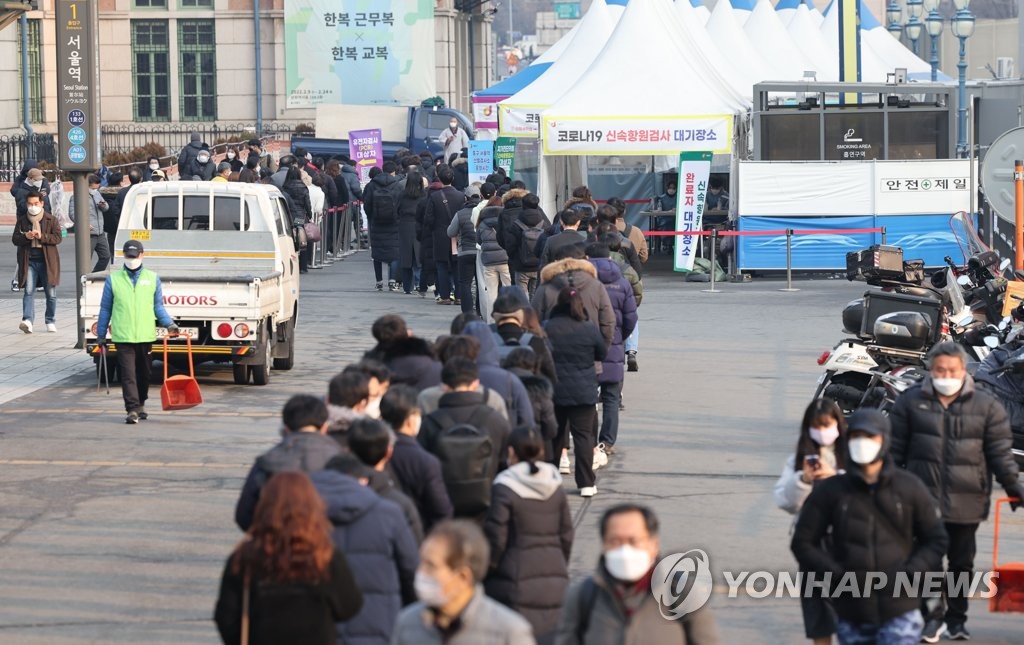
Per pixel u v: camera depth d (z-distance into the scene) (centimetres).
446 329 4591
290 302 3922
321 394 3516
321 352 4206
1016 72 12106
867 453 1420
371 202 5650
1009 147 3659
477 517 1650
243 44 11969
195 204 3900
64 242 7844
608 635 1169
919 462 1736
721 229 6247
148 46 11981
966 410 1727
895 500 1438
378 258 5684
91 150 4159
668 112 5947
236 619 1227
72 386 3622
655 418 3195
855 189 5925
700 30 7119
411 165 6625
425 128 9931
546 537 1501
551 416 2097
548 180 6144
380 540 1335
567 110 6003
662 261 6956
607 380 2786
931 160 5944
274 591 1213
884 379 2620
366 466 1446
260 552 1209
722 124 5916
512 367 2106
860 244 5947
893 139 6150
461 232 4756
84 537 2242
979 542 2219
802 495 1561
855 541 1441
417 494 1575
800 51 8312
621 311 2806
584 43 6950
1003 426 1730
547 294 2688
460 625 1084
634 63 6156
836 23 9275
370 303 5325
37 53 10712
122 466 2734
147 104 12031
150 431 3064
